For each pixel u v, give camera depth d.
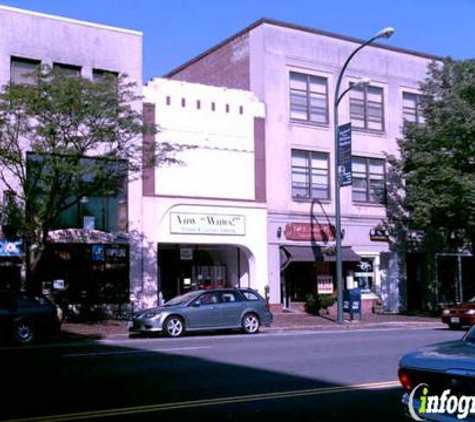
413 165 30.00
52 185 19.84
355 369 12.20
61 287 23.95
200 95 27.73
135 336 20.28
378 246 32.16
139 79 26.33
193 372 11.90
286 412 8.50
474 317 22.02
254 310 21.53
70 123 19.59
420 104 30.67
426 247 33.78
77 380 11.09
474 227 28.36
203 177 27.50
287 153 29.86
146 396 9.61
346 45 32.06
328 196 30.91
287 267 30.17
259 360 13.50
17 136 19.86
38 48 24.25
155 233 26.22
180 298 21.14
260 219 28.75
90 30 25.44
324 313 29.41
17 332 17.97
